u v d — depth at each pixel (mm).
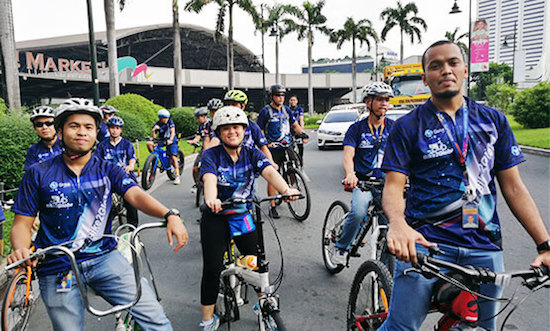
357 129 4023
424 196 2125
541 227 2029
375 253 3330
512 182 2119
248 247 3189
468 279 1950
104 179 2498
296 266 4820
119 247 2605
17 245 2275
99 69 48781
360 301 2902
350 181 3668
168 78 54938
